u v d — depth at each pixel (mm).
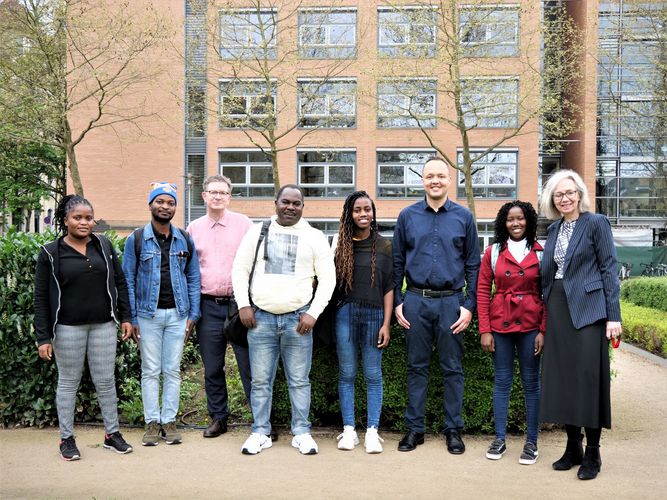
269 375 5090
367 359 5121
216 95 20766
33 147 25422
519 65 21547
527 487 4270
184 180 29297
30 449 5055
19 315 5535
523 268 4859
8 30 18000
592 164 29234
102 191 29453
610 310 4457
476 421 5496
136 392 5832
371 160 28281
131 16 19469
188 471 4566
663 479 4418
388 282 5109
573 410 4461
